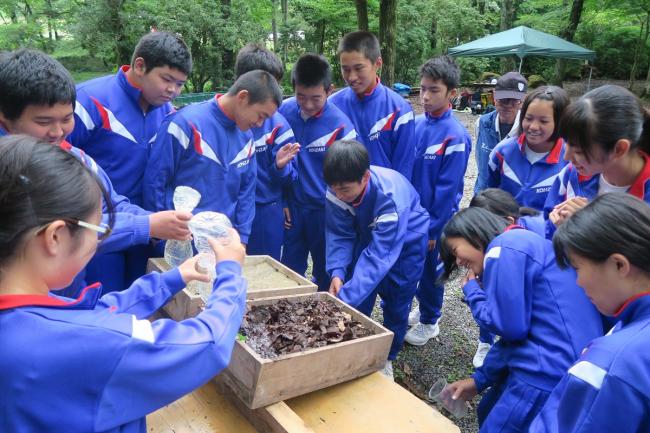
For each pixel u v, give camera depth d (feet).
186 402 4.97
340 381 5.30
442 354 11.76
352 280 8.08
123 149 8.54
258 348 4.98
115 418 3.00
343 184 8.19
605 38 78.33
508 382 6.07
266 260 8.16
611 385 3.55
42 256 2.82
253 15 48.44
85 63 42.96
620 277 3.79
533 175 10.07
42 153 2.81
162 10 38.40
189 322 3.47
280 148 10.76
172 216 6.23
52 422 2.80
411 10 67.26
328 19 59.72
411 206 9.55
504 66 65.31
